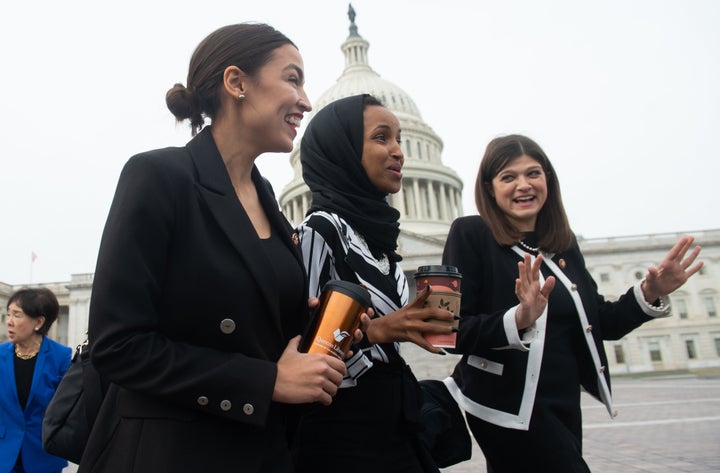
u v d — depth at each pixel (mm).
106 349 1530
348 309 1955
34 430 4590
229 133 2160
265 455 1799
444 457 3359
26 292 4852
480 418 3199
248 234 1859
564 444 2992
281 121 2127
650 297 3406
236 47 2096
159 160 1785
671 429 11680
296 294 2088
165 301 1727
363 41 83688
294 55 2205
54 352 4855
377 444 2605
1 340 62531
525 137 3633
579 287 3533
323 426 2605
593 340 3391
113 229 1649
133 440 1615
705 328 63844
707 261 65938
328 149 3109
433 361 40031
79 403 2945
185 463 1578
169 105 2168
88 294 62844
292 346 1871
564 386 3215
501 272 3453
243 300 1763
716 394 21953
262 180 2363
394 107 74438
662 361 63812
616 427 12734
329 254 2793
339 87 77438
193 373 1571
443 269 2498
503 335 2787
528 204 3467
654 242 66625
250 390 1604
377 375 2699
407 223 64688
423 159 72250
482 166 3668
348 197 2986
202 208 1830
